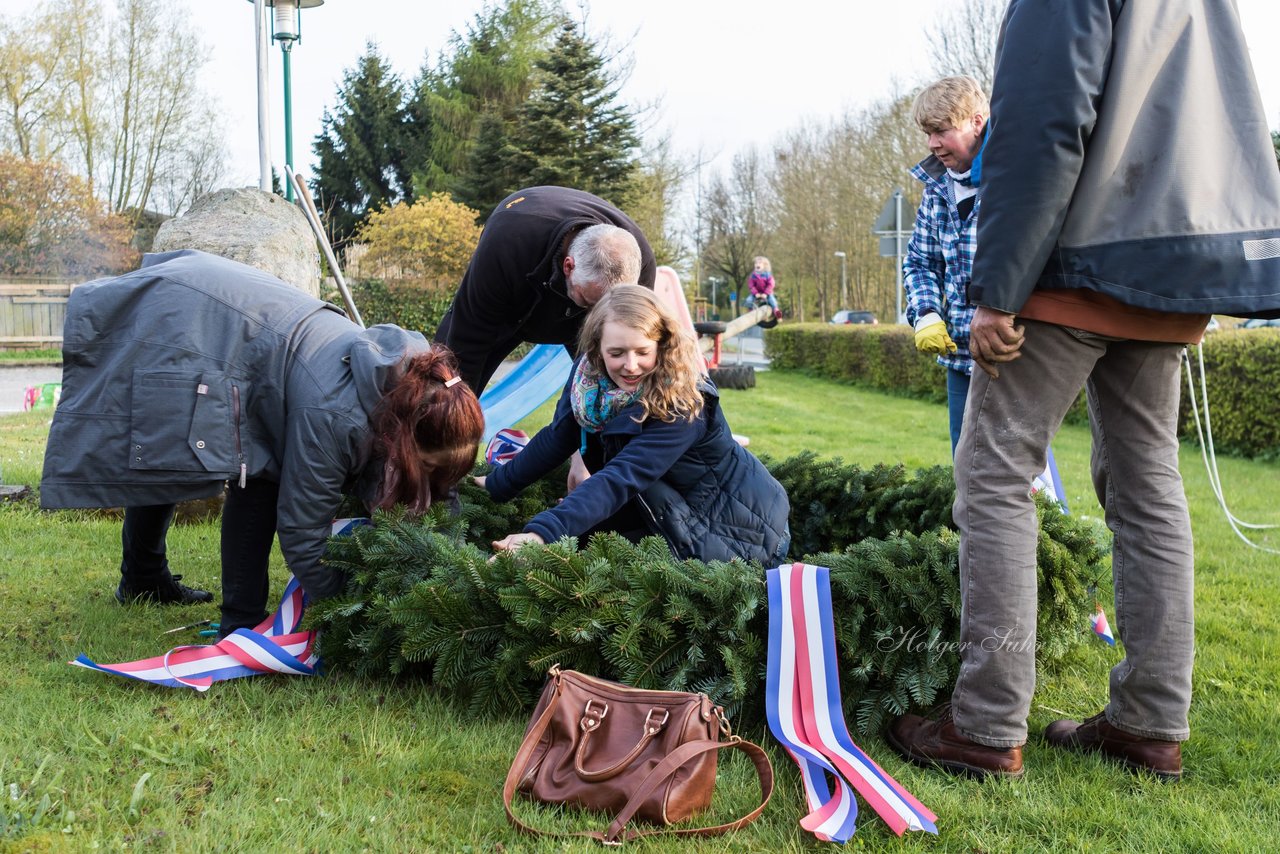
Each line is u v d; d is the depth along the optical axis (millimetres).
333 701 2713
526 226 3629
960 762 2453
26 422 8539
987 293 2211
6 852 1798
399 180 36031
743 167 46594
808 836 2139
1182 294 2174
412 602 2684
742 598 2646
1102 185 2197
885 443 9547
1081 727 2617
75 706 2523
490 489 3416
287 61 9250
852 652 2627
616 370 2867
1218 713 2861
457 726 2586
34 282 24234
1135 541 2453
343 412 2727
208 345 2727
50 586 3592
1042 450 2391
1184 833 2174
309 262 5941
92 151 26734
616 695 2252
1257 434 9008
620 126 26344
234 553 2986
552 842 2012
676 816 2119
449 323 4098
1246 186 2240
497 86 32906
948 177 3789
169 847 1886
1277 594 4094
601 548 2768
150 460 2660
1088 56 2125
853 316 34781
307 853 1915
